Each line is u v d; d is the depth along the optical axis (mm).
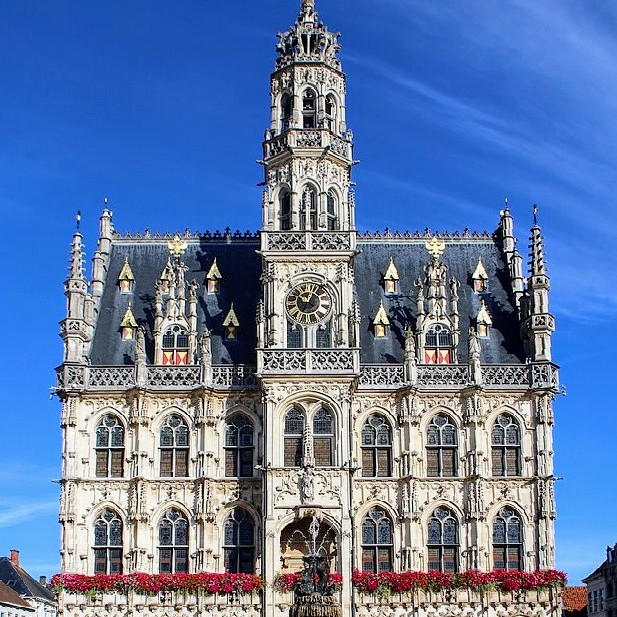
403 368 64562
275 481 60188
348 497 59969
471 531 62406
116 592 60281
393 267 70562
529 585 60781
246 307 68625
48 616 99062
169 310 66750
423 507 63000
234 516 62531
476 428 63781
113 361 66250
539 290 66312
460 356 66562
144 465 62750
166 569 61906
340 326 62875
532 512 63125
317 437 61312
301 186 66000
